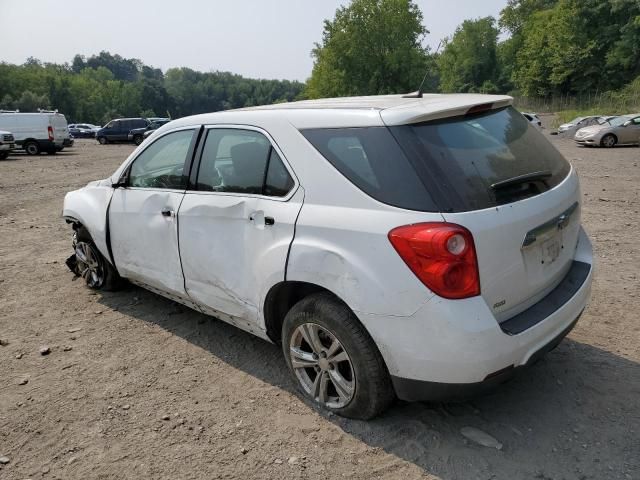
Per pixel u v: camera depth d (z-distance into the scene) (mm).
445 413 3145
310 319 3041
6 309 4902
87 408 3311
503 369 2627
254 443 2939
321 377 3146
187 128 3936
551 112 59844
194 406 3303
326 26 57656
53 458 2869
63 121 27406
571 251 3332
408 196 2615
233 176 3484
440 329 2523
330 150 2955
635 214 8562
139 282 4559
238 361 3854
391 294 2611
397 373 2721
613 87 59938
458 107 2885
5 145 22266
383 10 55812
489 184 2707
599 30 61094
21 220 9086
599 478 2602
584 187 11805
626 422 3025
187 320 4570
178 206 3834
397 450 2842
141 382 3598
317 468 2736
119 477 2713
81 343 4191
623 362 3672
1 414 3266
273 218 3127
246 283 3371
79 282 5578
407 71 56625
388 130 2758
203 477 2695
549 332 2832
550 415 3111
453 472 2676
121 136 36531
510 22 84312
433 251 2480
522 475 2639
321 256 2852
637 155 20266
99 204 4730
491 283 2625
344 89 58438
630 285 5121
